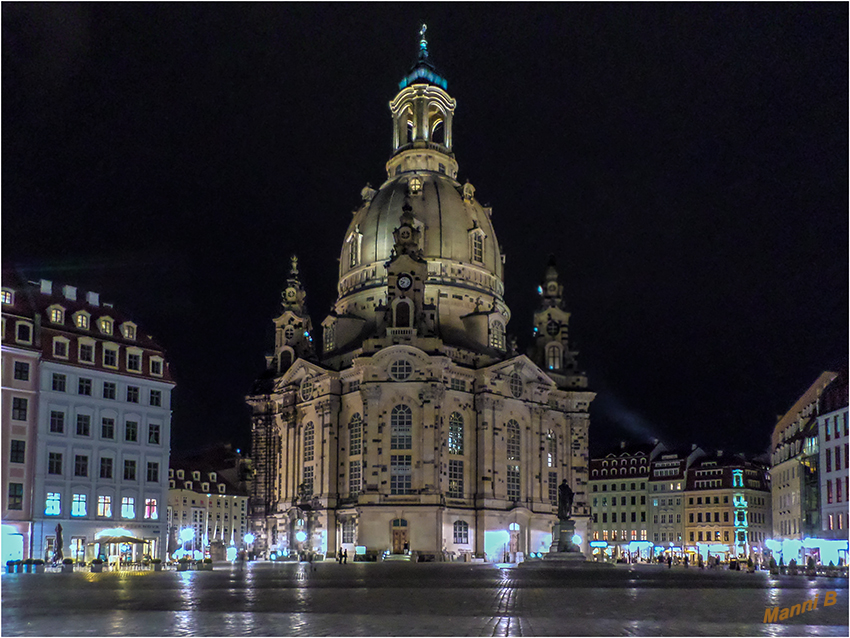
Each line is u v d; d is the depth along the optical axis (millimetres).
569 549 100000
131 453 105188
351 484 135000
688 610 34219
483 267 154250
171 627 26109
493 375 139250
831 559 95938
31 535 94438
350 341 148000
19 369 96875
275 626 26516
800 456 121188
